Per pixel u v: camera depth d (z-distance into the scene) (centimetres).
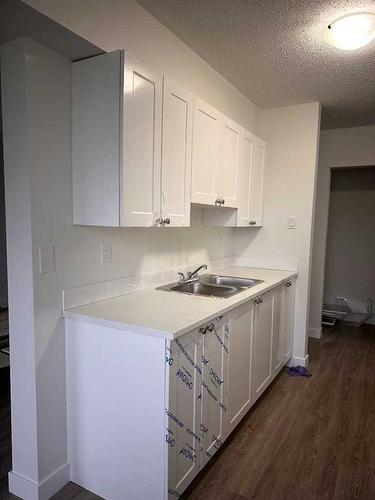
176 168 192
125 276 210
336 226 488
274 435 220
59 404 171
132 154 160
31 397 161
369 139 383
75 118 167
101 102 159
